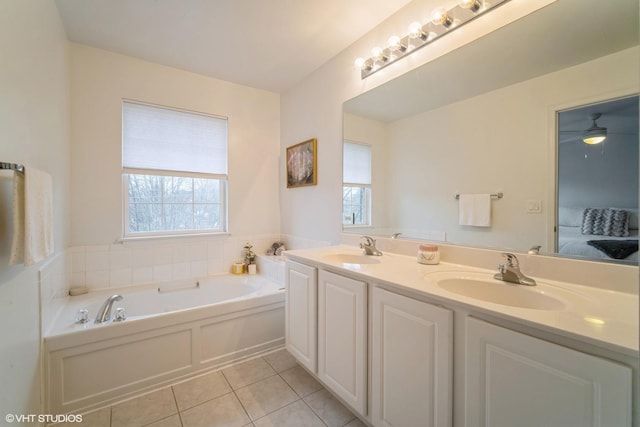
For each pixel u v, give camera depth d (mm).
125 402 1706
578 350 728
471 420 944
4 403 1028
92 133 2320
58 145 1874
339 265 1552
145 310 2396
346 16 1933
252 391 1812
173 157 2703
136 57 2482
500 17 1355
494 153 1378
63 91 2008
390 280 1244
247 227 3133
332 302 1573
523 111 1272
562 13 1161
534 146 1233
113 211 2420
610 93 1027
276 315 2365
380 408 1287
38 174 1209
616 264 1017
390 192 1933
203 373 2010
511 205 1314
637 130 961
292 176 3029
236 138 3039
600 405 689
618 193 1002
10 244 1135
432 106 1664
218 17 1942
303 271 1824
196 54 2434
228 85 2971
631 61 988
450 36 1565
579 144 1102
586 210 1083
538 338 796
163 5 1818
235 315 2156
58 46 1868
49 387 1533
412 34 1709
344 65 2340
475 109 1454
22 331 1229
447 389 1009
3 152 1052
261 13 1898
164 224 2732
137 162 2533
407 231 1822
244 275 2938
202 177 2859
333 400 1725
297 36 2166
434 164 1656
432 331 1056
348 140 2301
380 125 2004
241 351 2189
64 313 1896
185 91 2729
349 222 2301
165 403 1697
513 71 1309
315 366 1714
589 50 1084
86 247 2314
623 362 668
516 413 835
